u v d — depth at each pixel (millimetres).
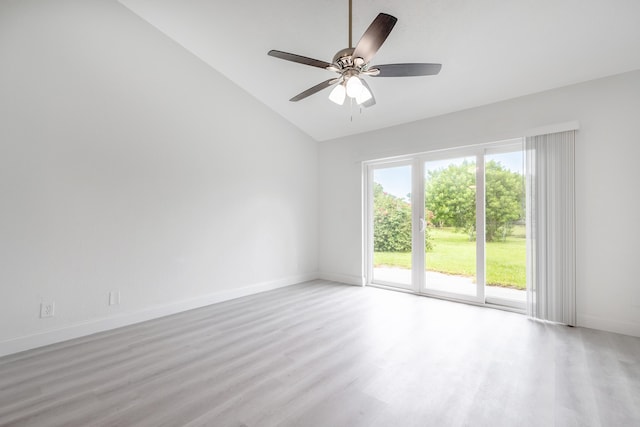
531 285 2908
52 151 2383
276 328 2691
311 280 4727
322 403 1599
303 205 4648
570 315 2703
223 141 3611
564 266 2738
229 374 1902
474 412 1517
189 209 3281
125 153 2799
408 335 2510
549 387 1733
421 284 3852
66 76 2453
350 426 1416
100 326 2627
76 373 1917
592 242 2650
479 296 3367
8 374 1899
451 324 2760
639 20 2084
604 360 2049
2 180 2164
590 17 2121
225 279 3605
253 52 3180
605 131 2598
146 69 2947
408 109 3586
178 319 2947
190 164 3297
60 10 2426
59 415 1503
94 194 2609
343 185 4582
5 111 2174
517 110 3045
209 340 2438
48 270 2367
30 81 2281
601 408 1541
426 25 2414
